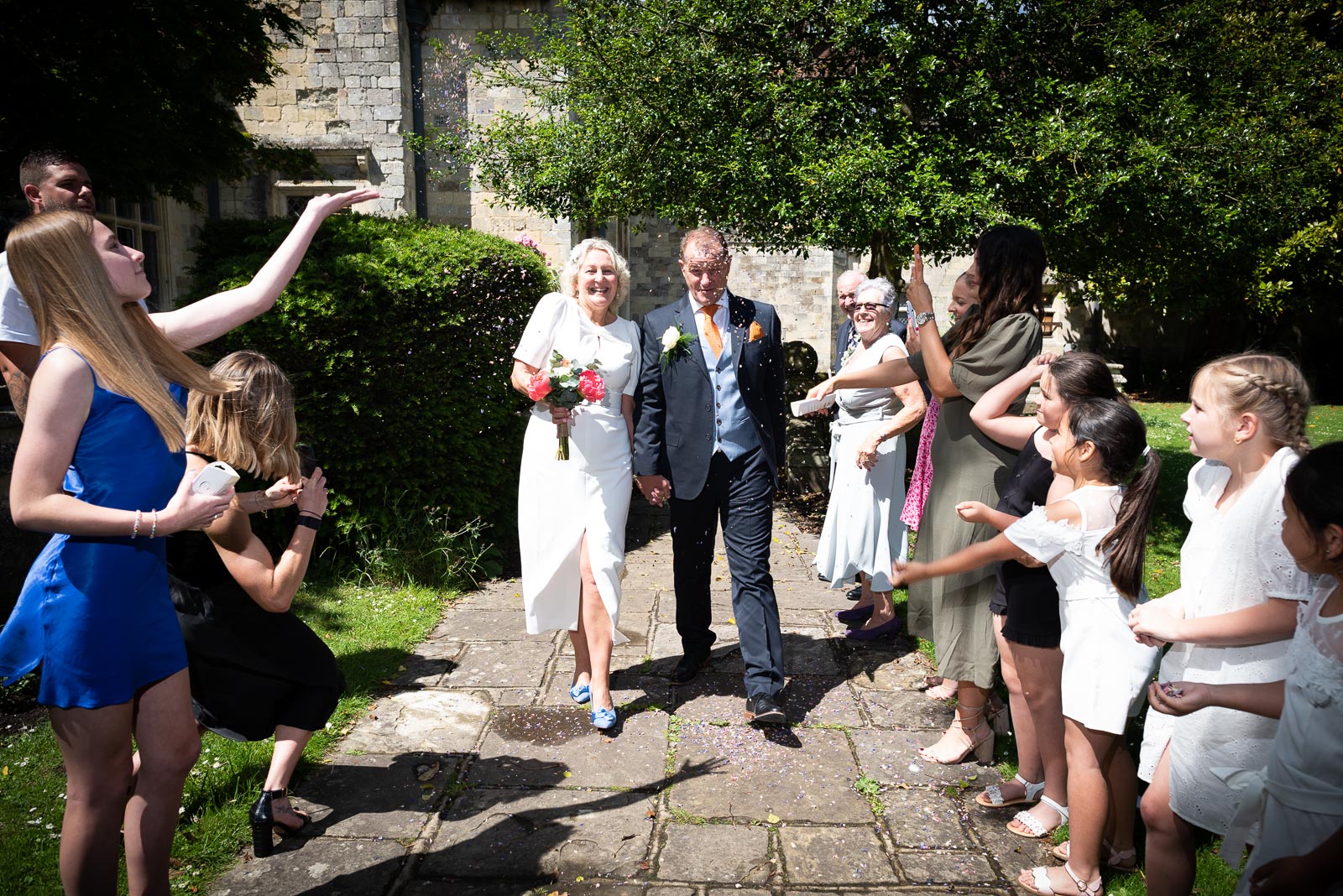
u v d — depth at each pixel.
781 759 3.39
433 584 5.48
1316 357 16.97
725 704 3.89
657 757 3.41
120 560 2.00
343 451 5.51
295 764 2.90
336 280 5.19
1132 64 6.23
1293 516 1.66
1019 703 3.01
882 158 5.80
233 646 2.66
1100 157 5.88
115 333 2.00
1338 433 11.83
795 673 4.25
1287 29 11.77
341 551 5.72
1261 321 17.12
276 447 2.65
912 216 5.86
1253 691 1.79
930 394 4.41
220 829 2.85
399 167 12.30
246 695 2.72
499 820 2.96
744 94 6.62
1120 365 17.31
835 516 4.66
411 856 2.76
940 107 6.21
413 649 4.52
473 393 5.92
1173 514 7.57
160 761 2.07
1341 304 15.90
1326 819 1.64
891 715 3.79
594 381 3.46
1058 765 2.85
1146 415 14.03
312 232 2.58
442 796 3.12
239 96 6.61
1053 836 2.86
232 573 2.62
